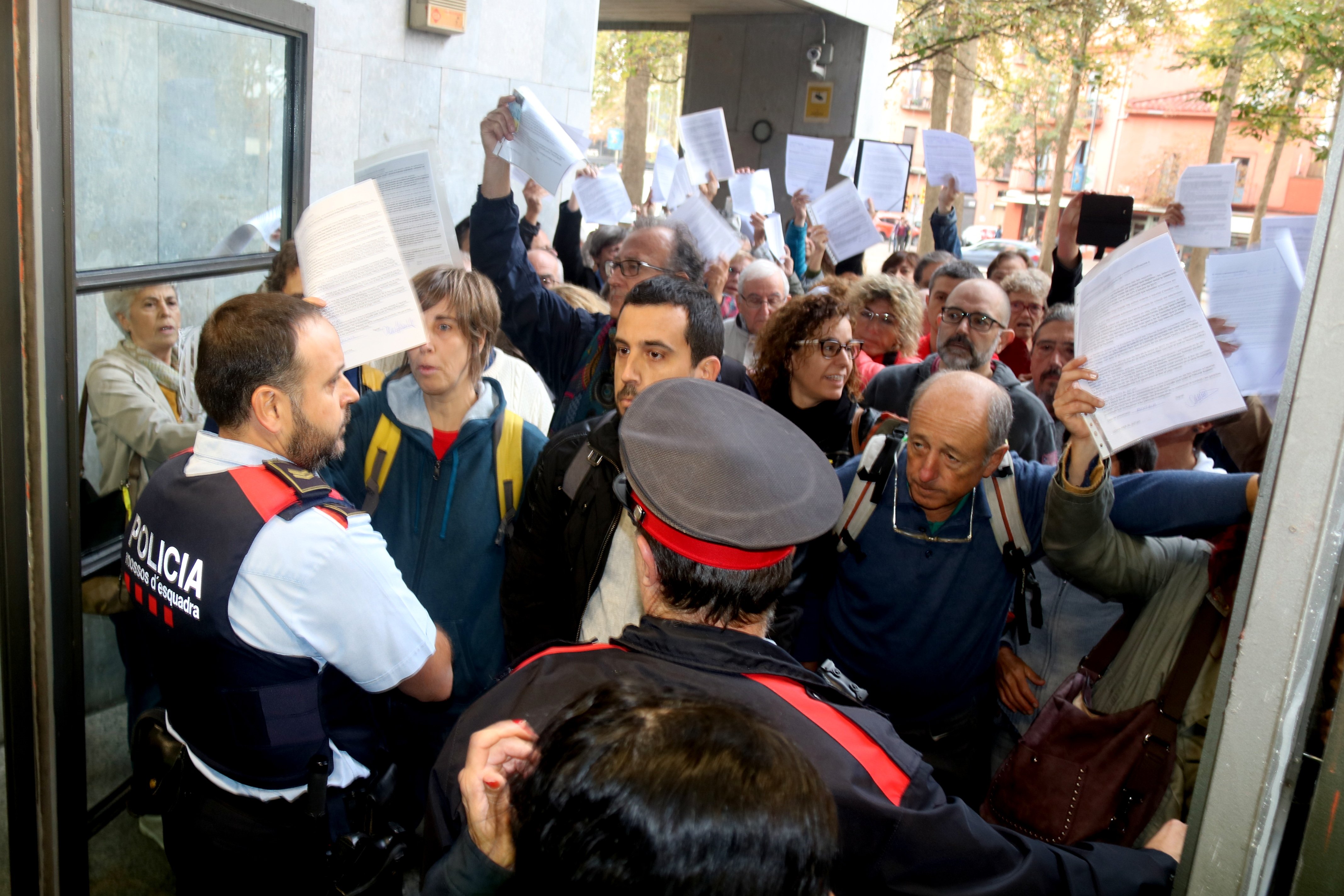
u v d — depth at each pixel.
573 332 2.70
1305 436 0.89
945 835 0.97
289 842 1.52
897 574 1.94
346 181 4.28
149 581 1.47
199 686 1.45
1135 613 1.83
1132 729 1.68
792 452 1.22
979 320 2.97
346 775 1.64
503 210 2.66
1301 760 0.98
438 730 2.04
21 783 1.62
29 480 1.49
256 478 1.45
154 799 1.55
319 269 1.83
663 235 2.90
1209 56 11.91
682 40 19.19
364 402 2.13
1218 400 1.47
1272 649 0.94
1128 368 1.56
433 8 4.47
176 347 2.32
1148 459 2.14
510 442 2.07
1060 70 19.41
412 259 2.34
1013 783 1.74
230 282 2.62
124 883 2.18
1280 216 2.21
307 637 1.44
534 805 0.69
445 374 1.99
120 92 2.05
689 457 1.13
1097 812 1.66
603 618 1.64
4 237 1.40
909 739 2.00
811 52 10.14
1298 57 11.89
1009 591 1.95
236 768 1.48
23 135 1.36
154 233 2.23
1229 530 1.66
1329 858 0.97
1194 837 1.01
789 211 10.68
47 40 1.37
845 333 2.62
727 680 1.03
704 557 1.07
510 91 5.29
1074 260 4.31
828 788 0.87
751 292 3.65
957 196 5.34
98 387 2.04
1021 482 1.89
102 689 2.13
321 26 4.00
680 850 0.62
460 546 2.04
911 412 1.88
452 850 0.90
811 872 0.66
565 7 5.61
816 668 1.95
